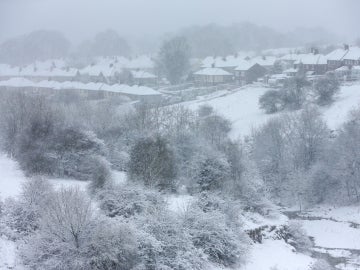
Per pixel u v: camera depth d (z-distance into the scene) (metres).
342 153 66.25
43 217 27.00
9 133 52.16
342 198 66.06
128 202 32.84
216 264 32.81
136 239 27.22
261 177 66.50
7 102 67.88
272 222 46.25
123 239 26.44
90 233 26.12
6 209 30.53
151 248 27.80
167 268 27.97
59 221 26.14
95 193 35.59
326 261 41.41
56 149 45.53
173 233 30.28
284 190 71.38
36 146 45.25
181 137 52.78
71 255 25.44
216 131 75.25
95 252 25.59
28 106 58.66
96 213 28.72
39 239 25.83
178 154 47.91
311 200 68.06
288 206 68.38
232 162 50.94
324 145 72.38
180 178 44.94
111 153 51.75
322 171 67.75
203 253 31.33
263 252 38.91
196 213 34.31
